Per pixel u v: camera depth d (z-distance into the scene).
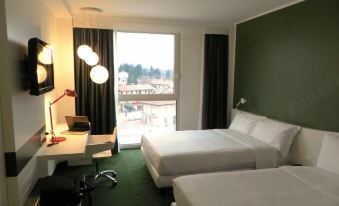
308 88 3.28
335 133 2.88
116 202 2.90
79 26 4.31
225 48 5.08
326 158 2.67
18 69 2.18
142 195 3.07
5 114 1.97
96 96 4.48
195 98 5.20
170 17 4.55
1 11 1.90
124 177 3.59
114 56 4.57
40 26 3.04
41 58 2.50
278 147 3.33
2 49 1.93
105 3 3.66
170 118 5.21
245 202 1.95
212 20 4.80
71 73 4.29
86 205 2.72
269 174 2.50
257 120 4.09
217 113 5.16
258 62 4.34
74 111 4.36
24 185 2.21
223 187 2.21
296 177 2.44
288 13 3.61
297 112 3.48
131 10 4.06
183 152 3.07
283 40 3.72
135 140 5.12
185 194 2.11
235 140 3.64
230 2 3.57
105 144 3.19
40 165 2.78
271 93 4.02
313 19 3.18
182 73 5.07
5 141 1.99
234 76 5.16
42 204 2.12
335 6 2.88
